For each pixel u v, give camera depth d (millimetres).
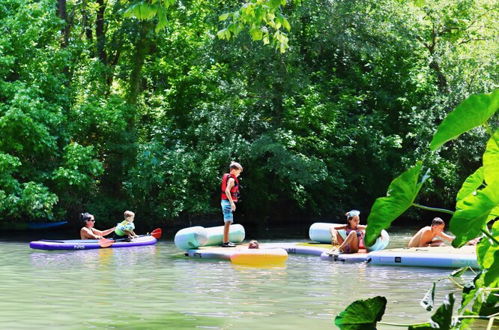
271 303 7500
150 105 25141
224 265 11500
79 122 20625
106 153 21828
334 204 24844
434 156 23609
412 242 13023
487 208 3549
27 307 7207
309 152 23766
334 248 13016
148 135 23500
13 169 18469
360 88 25312
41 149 19062
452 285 8875
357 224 13141
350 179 24531
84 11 24125
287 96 22406
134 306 7301
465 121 3459
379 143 24297
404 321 6359
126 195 21688
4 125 18094
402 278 9672
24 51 19797
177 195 21500
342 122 24062
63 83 21125
